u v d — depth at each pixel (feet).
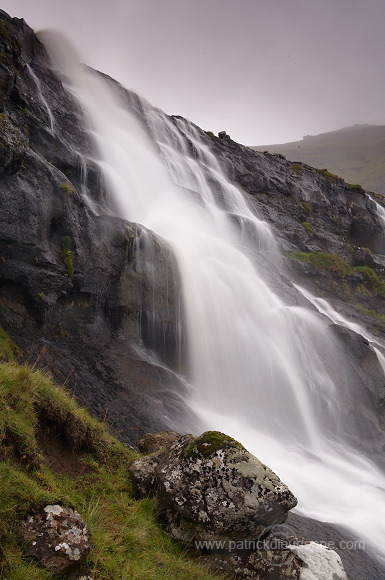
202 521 15.76
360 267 93.04
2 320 31.09
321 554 16.10
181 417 31.96
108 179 52.19
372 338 64.54
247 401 41.86
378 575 22.16
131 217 53.72
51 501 13.33
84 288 36.01
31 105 47.11
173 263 43.01
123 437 26.73
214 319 44.45
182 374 39.88
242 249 60.03
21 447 15.56
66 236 35.88
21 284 32.45
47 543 12.44
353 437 44.83
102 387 30.76
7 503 12.75
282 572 15.44
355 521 27.48
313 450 39.09
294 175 110.01
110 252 37.73
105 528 15.21
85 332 35.35
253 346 45.32
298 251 84.48
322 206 104.99
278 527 21.16
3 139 31.81
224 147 104.01
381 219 120.67
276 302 52.37
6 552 11.86
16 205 32.99
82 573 12.77
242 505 15.51
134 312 38.60
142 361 35.37
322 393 46.19
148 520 16.75
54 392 19.54
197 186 78.84
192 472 16.29
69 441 19.07
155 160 68.74
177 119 96.07
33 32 66.44
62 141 47.85
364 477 35.27
